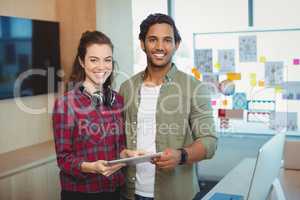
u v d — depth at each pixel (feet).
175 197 5.74
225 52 11.87
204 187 10.27
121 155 5.58
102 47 5.50
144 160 4.89
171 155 4.93
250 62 11.64
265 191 4.81
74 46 11.53
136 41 12.29
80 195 5.53
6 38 9.75
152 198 5.69
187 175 5.81
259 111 11.62
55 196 10.11
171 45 5.55
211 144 5.43
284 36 11.24
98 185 5.57
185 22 12.17
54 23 11.34
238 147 11.53
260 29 11.45
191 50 12.21
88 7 11.27
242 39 11.67
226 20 11.76
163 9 12.25
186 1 12.07
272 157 4.71
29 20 10.44
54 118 5.43
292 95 11.32
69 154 5.36
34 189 9.41
